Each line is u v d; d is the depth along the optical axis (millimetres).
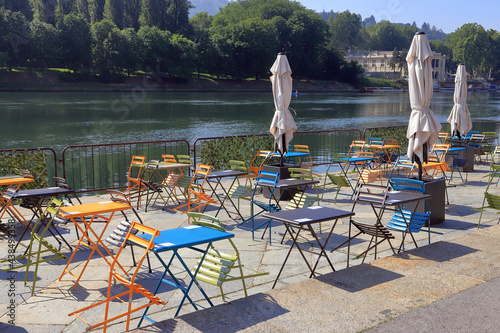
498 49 195875
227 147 13609
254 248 6535
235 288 5098
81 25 92625
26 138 31578
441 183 7855
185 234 4254
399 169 13750
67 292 5016
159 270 5648
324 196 10289
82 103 65125
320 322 3744
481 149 15078
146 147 26062
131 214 8602
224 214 8633
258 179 7508
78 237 7027
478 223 7688
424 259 5273
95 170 18391
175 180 9305
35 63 92500
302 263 5906
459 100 14047
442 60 183500
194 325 3697
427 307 4023
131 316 4438
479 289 4422
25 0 95312
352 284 4527
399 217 6402
